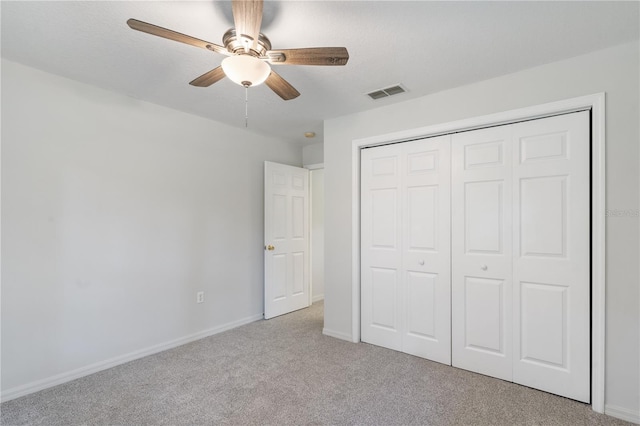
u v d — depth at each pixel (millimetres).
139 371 2629
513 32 1895
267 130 3928
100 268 2666
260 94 2814
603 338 2068
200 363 2775
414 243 2938
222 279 3607
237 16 1421
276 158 4309
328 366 2711
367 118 3188
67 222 2496
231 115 3375
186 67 2336
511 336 2453
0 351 2191
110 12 1715
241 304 3816
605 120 2080
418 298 2910
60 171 2467
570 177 2240
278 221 4188
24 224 2299
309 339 3332
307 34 1905
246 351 3029
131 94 2818
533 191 2377
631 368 1994
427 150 2875
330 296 3441
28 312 2307
